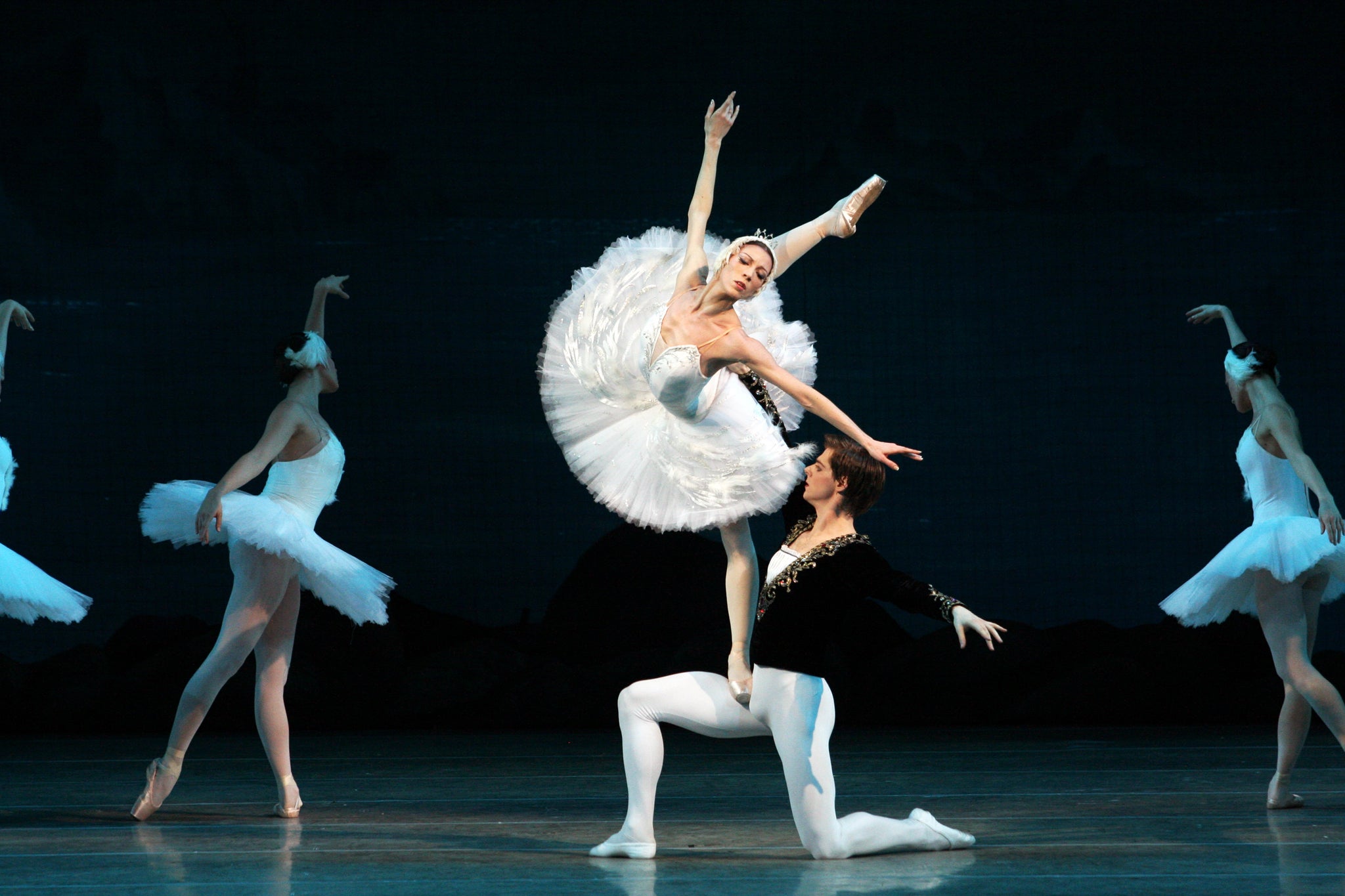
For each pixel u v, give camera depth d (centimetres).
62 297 3316
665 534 2327
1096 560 3145
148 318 3338
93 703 1897
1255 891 766
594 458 966
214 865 880
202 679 1104
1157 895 755
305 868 869
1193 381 3234
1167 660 1977
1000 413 3275
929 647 2034
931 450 3266
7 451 1220
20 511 3141
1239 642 2041
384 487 3250
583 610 2273
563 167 3419
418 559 3184
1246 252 3266
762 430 914
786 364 1010
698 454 909
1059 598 3120
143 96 3406
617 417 977
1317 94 3284
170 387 3312
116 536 3159
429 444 3284
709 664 1966
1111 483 3198
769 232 3403
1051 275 3322
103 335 3316
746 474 899
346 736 1802
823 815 870
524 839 997
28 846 963
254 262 3388
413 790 1293
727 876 826
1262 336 3225
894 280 3362
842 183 3422
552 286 3384
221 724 1903
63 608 1124
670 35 3450
